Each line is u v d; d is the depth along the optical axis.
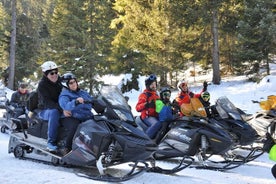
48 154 6.32
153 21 23.62
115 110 5.76
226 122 8.73
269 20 20.59
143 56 26.34
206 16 22.97
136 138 5.53
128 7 26.14
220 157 8.69
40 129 6.62
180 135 7.34
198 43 24.36
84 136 5.74
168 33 23.34
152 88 7.94
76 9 28.73
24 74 35.41
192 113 7.46
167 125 7.63
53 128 6.16
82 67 27.11
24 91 11.14
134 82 26.06
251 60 22.12
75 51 27.31
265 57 22.03
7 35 34.50
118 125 5.61
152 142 5.59
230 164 7.41
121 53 26.75
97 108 5.90
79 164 5.79
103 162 5.57
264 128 9.32
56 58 28.36
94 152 5.58
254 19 21.56
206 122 7.36
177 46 23.44
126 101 6.08
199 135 7.20
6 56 35.31
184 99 8.68
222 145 7.11
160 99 7.85
